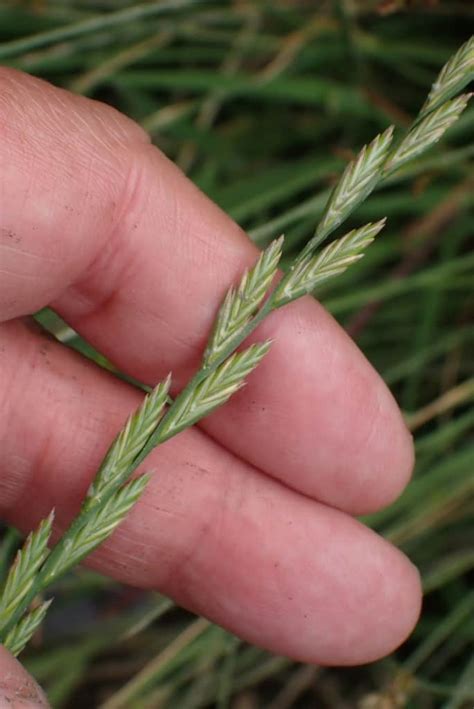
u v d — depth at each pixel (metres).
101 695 0.26
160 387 0.18
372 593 0.21
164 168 0.20
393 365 0.25
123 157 0.19
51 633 0.26
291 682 0.25
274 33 0.27
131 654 0.26
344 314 0.25
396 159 0.18
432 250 0.26
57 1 0.26
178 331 0.20
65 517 0.21
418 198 0.25
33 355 0.20
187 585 0.21
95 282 0.20
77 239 0.19
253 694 0.26
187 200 0.20
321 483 0.20
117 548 0.21
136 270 0.20
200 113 0.27
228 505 0.20
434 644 0.23
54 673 0.26
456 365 0.25
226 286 0.20
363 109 0.25
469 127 0.25
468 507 0.24
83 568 0.25
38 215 0.19
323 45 0.26
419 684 0.22
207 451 0.20
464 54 0.18
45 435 0.20
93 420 0.20
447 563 0.23
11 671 0.18
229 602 0.21
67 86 0.26
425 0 0.22
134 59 0.26
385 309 0.25
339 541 0.20
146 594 0.26
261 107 0.27
